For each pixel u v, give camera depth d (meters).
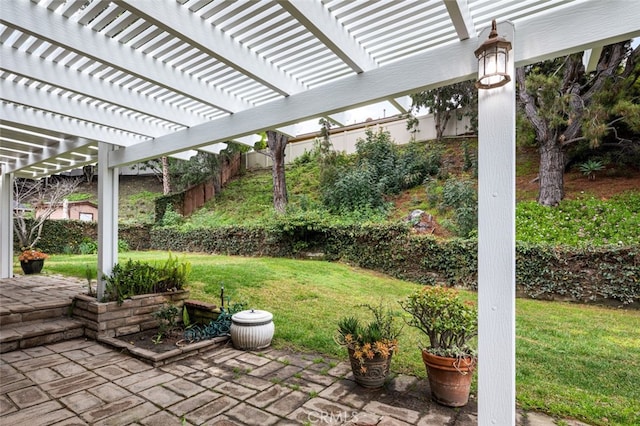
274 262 8.72
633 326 4.81
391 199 10.96
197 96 3.17
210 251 11.99
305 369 3.51
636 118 6.64
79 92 3.06
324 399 2.90
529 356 3.79
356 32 2.48
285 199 12.55
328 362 3.69
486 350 2.04
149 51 2.77
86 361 3.73
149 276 5.02
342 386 3.14
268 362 3.69
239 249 11.15
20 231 11.50
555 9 1.95
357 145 12.92
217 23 2.45
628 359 3.73
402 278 7.59
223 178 16.41
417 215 9.38
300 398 2.91
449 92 11.88
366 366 3.05
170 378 3.30
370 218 9.86
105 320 4.44
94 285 6.25
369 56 2.67
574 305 5.86
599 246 5.97
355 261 8.51
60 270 8.30
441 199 9.76
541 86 7.04
